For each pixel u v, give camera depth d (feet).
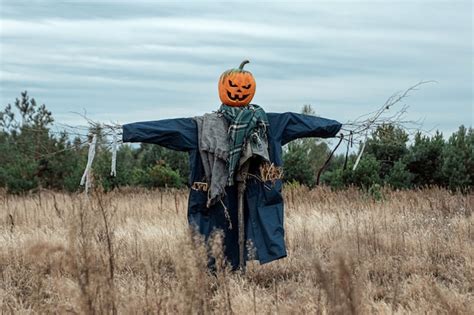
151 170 77.51
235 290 27.35
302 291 26.94
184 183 81.71
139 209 51.44
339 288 17.69
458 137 73.26
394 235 37.96
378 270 32.01
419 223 43.75
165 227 41.42
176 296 19.39
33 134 70.69
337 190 63.72
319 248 35.73
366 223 41.42
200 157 32.65
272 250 32.40
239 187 32.86
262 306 24.43
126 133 31.65
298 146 75.66
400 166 70.33
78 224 20.42
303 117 33.78
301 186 63.52
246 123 32.24
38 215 48.32
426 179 72.64
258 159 32.83
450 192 60.59
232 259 33.22
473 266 31.76
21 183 75.46
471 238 39.14
